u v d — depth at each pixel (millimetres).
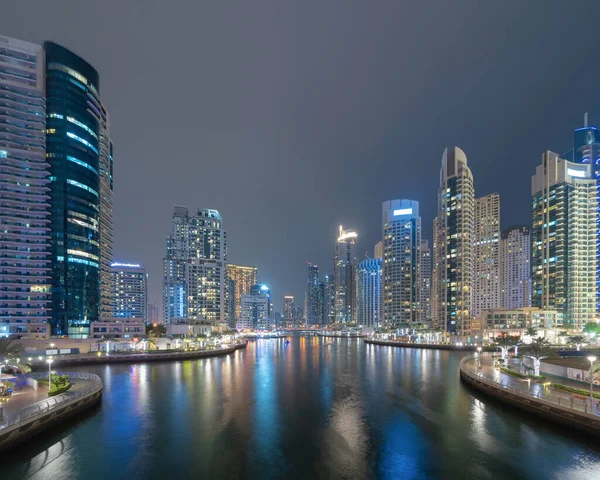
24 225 143250
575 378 63781
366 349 189000
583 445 41375
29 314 139500
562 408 45594
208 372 98062
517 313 197250
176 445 42938
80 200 159625
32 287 141875
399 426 49500
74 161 159250
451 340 198000
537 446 41406
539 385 60719
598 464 36969
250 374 94688
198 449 41781
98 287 166875
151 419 52750
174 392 70812
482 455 39531
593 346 143875
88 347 132125
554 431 45750
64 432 47062
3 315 135875
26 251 142000
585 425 42500
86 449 41688
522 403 53250
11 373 72750
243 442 43938
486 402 61188
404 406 59906
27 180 145875
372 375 93250
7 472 36000
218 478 34875
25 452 40625
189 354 132625
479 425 49062
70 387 61250
